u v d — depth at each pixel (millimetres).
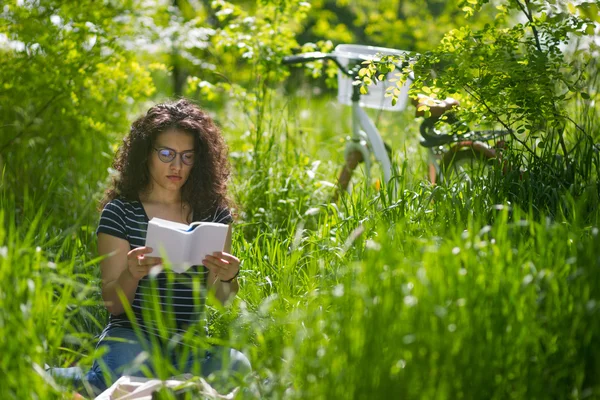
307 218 5887
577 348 2986
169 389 3100
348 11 17625
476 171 5094
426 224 4324
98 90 7285
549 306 3035
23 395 2814
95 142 7473
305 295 4031
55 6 6773
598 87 5527
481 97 4906
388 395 2721
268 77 7809
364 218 4652
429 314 2846
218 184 4105
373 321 2859
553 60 4840
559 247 3283
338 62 6668
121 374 3553
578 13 4773
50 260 4824
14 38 6613
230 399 3172
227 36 7645
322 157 8352
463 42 4828
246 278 4562
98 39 6918
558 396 2969
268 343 3580
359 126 6488
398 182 5238
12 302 2984
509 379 2943
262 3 7836
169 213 3963
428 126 5684
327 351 2912
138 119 3984
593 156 4762
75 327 4352
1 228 3232
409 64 5102
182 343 3604
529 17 5031
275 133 7570
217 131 4117
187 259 3500
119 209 3865
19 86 6660
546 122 5059
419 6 14125
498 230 3326
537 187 4551
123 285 3596
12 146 6805
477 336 2885
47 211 5996
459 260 3105
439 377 2787
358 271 3289
